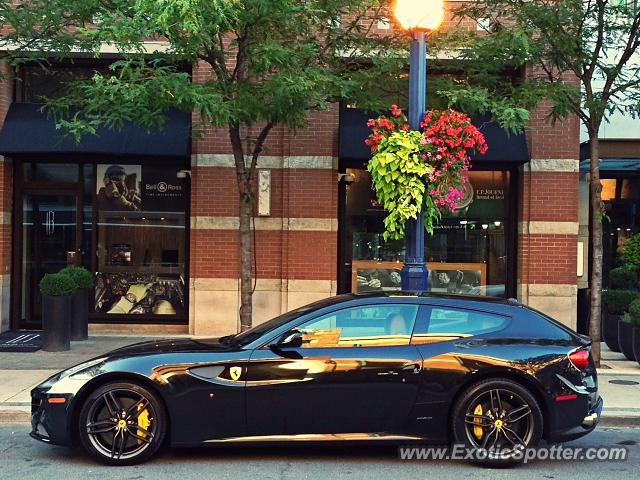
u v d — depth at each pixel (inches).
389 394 219.6
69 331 424.2
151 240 504.4
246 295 338.0
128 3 304.2
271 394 218.1
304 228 471.8
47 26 364.2
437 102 382.0
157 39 461.7
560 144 471.5
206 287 474.6
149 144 468.1
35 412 225.0
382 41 382.9
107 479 208.7
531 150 472.4
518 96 370.6
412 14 297.3
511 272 490.9
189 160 490.3
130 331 499.2
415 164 289.6
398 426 220.7
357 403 219.5
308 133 472.7
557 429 222.1
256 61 312.7
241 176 338.3
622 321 417.1
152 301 503.5
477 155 456.8
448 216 494.9
